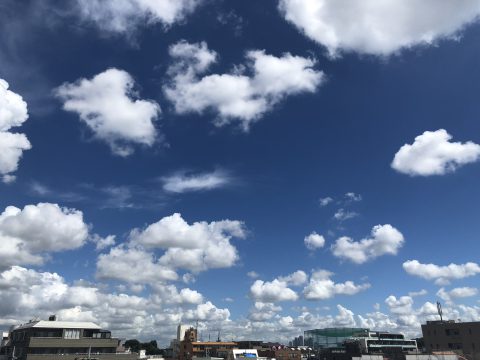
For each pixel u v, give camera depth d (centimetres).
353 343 14200
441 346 14300
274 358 16812
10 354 11306
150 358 14975
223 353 18050
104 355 11144
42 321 11444
